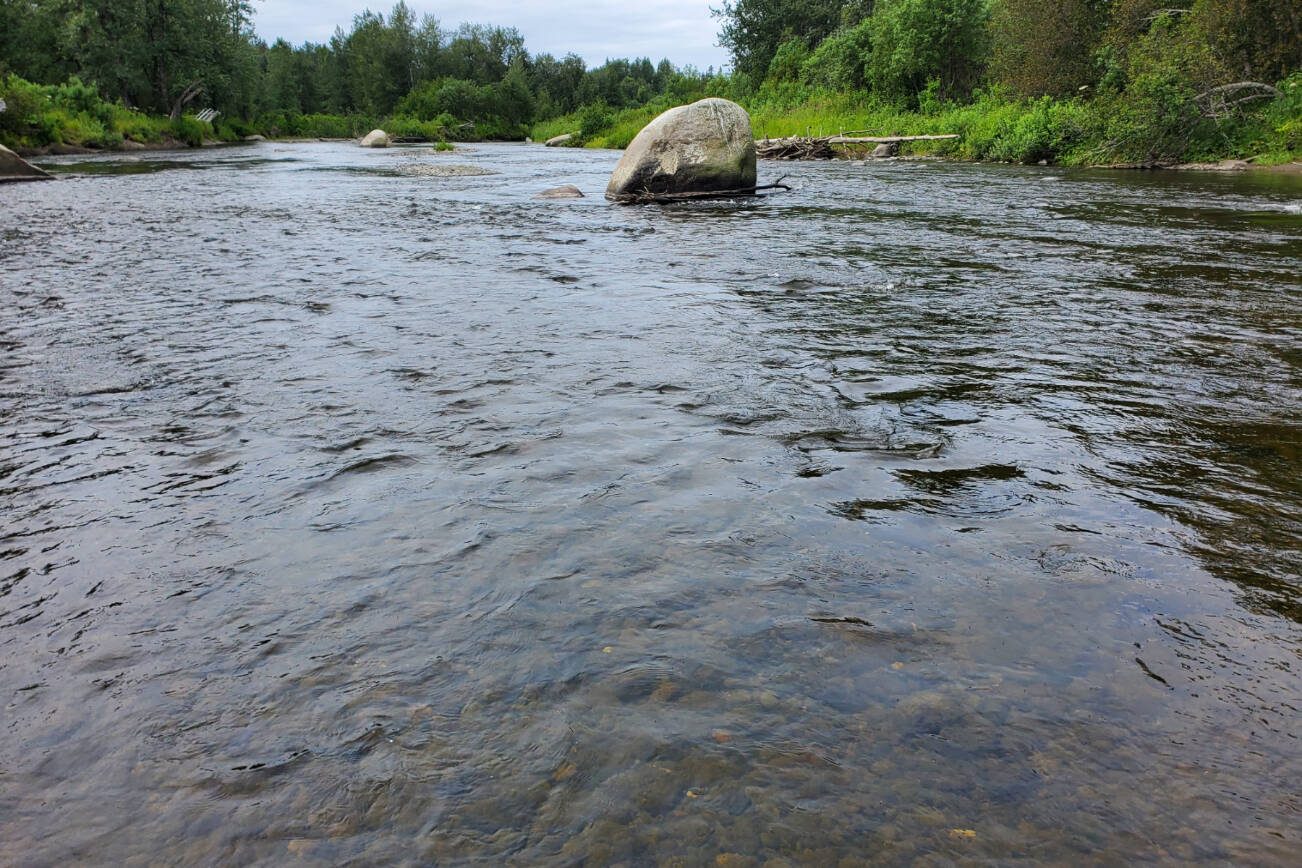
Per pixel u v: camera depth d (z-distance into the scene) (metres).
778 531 2.57
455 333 5.20
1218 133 19.81
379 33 81.75
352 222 11.46
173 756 1.68
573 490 2.88
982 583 2.28
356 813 1.52
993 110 27.36
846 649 1.98
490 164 27.05
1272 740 1.69
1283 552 2.45
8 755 1.70
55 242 9.57
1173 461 3.13
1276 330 5.12
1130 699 1.81
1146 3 23.08
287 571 2.37
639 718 1.75
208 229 10.75
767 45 48.78
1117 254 8.02
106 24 46.16
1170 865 1.39
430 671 1.91
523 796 1.55
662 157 14.40
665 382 4.13
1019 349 4.73
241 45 57.44
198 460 3.23
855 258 7.96
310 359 4.65
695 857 1.41
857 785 1.56
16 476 3.10
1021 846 1.43
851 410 3.71
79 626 2.14
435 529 2.60
